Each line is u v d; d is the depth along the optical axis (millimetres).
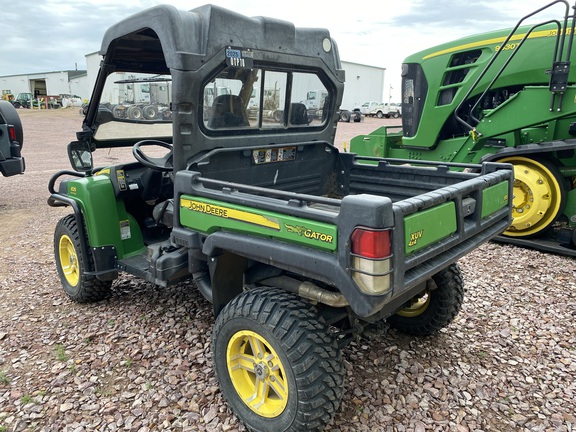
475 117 6367
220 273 2797
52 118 30781
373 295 1992
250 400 2574
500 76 5934
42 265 5172
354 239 2033
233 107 3199
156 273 3240
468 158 6238
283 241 2350
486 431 2594
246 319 2447
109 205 3754
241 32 3053
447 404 2803
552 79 5164
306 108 3734
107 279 3826
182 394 2891
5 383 3018
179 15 2793
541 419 2691
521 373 3113
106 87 3742
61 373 3115
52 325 3770
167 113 4383
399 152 7059
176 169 3006
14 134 7684
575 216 5289
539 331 3633
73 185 3814
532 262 5090
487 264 5035
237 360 2639
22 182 10234
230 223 2576
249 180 3389
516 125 5582
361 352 3344
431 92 6508
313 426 2303
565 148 4992
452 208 2441
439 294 3281
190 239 2830
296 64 3477
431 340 3512
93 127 3906
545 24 5352
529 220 5484
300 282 2592
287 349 2281
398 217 2031
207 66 2871
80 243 3787
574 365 3195
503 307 4023
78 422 2664
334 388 2301
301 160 3760
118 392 2924
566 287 4426
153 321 3787
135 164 3895
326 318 2553
